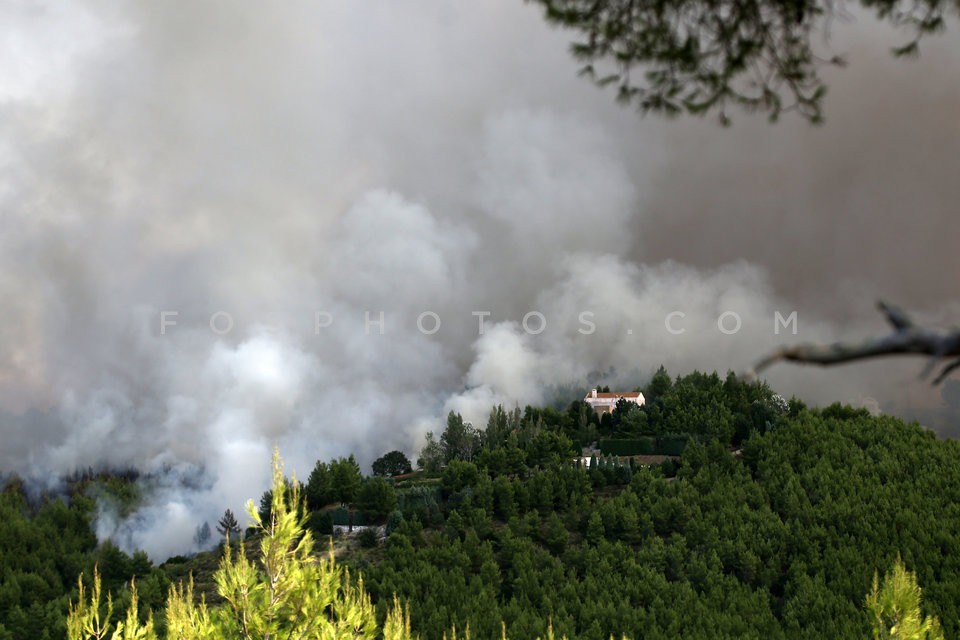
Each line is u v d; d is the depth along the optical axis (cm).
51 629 11444
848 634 9494
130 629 3209
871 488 13375
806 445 15212
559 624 9931
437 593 11244
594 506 13988
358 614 3456
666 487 14125
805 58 1127
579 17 1150
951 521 12162
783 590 11556
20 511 19800
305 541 3497
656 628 9919
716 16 1134
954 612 9869
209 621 3316
